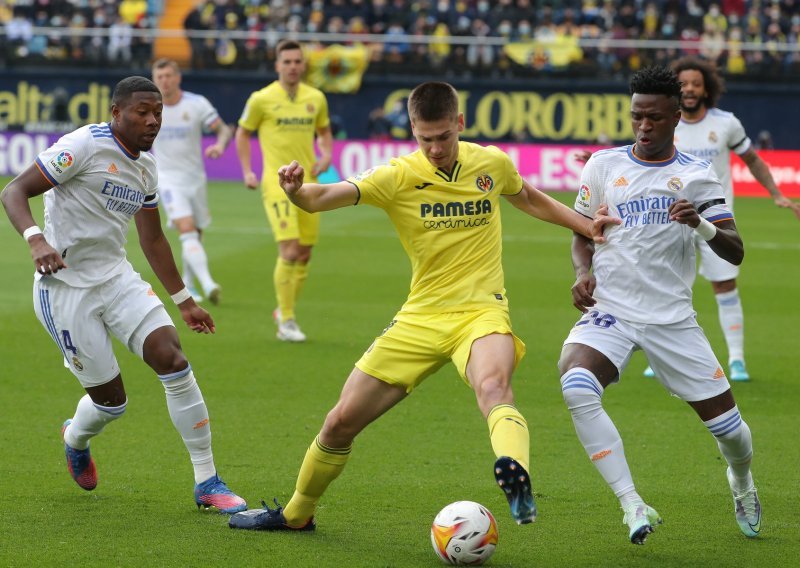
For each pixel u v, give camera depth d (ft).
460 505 34.65
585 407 35.70
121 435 51.16
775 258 117.08
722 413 37.09
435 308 36.50
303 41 188.44
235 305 87.86
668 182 37.42
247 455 48.16
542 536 37.93
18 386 60.59
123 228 40.57
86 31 187.93
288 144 75.82
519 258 115.75
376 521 39.32
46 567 33.83
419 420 55.01
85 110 190.60
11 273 101.14
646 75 36.91
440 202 36.27
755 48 184.34
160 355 39.37
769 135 185.47
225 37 189.57
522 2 199.93
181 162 87.97
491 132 187.01
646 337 37.27
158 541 36.52
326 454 36.42
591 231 37.91
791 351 73.72
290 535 37.50
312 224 74.08
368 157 180.55
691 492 43.62
